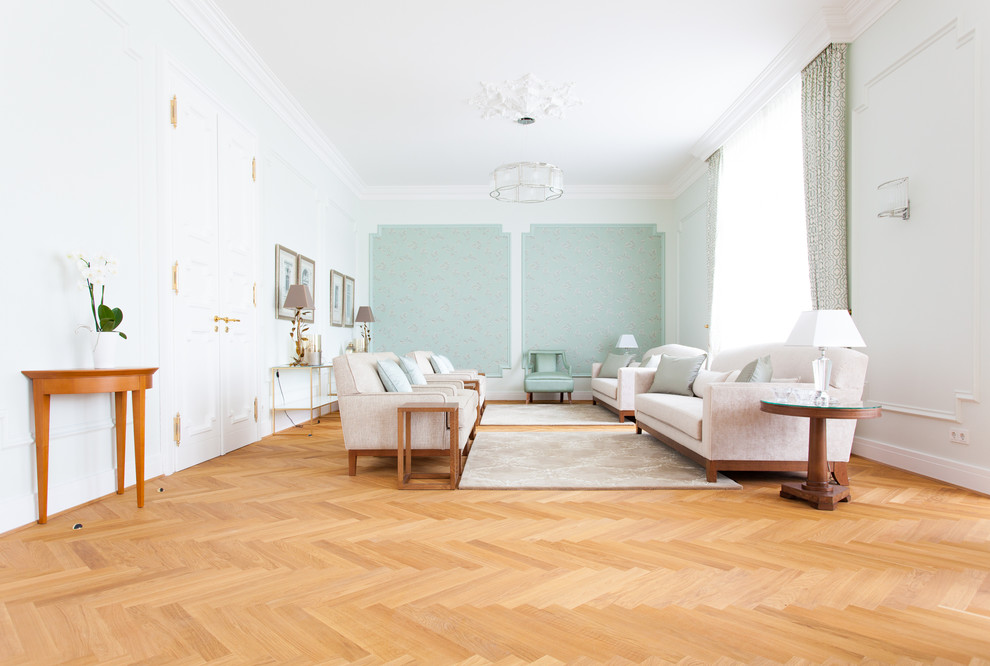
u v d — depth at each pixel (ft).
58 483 8.18
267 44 13.69
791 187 15.11
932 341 10.42
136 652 4.51
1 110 7.20
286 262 16.90
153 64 10.32
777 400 9.16
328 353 21.42
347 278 24.07
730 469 10.14
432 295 26.37
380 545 6.98
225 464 11.84
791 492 9.16
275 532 7.45
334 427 17.26
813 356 11.16
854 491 9.57
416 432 10.59
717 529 7.62
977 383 9.41
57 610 5.21
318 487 9.91
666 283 26.22
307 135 18.62
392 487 9.93
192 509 8.48
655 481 10.24
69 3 8.30
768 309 16.39
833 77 12.97
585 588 5.73
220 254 12.75
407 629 4.88
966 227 9.64
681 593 5.61
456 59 14.48
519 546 6.95
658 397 14.34
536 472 11.00
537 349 26.32
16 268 7.41
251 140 14.46
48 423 7.61
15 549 6.75
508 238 26.35
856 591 5.67
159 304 10.42
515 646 4.61
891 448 11.53
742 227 18.20
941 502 8.87
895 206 11.12
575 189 26.22
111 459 9.27
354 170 23.90
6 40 7.28
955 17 9.78
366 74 15.26
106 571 6.12
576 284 26.35
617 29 13.08
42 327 7.82
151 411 10.30
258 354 14.82
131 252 9.64
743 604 5.38
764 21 12.76
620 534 7.41
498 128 19.11
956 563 6.41
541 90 16.28
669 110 17.63
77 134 8.46
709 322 20.93
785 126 15.37
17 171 7.43
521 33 13.26
